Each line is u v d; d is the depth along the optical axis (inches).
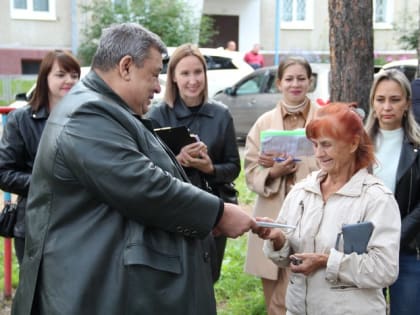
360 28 215.5
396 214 115.4
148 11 837.8
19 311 105.4
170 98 167.3
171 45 836.0
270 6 1056.2
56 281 99.3
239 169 167.9
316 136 116.6
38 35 890.1
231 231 107.1
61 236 100.7
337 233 115.6
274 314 168.1
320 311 116.1
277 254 121.6
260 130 172.9
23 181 153.8
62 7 897.5
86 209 100.3
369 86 217.8
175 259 101.9
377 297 116.4
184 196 100.7
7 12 869.2
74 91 104.3
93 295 98.0
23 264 106.0
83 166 97.2
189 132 155.2
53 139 100.2
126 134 100.4
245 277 225.8
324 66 496.1
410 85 147.6
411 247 141.9
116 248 99.2
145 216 98.8
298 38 1055.6
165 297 100.2
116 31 105.3
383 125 149.0
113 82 104.7
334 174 118.4
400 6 1034.7
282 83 170.6
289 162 162.6
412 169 142.2
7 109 198.8
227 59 598.5
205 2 1035.9
